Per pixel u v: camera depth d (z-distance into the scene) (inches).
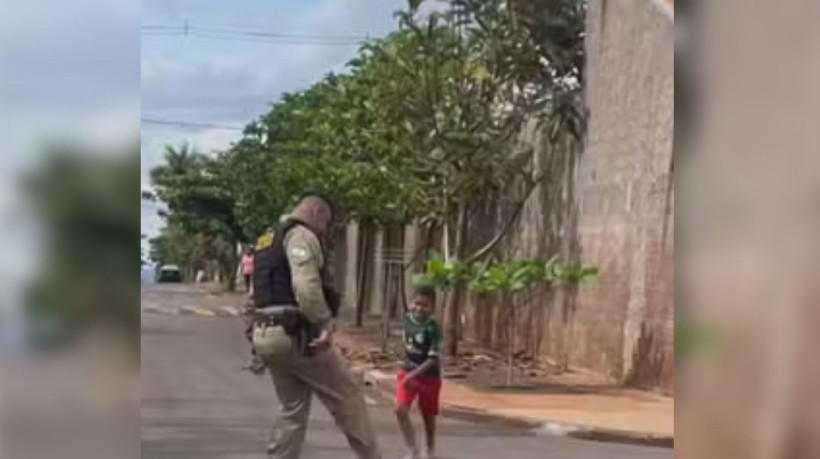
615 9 698.2
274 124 1681.8
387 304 928.3
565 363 764.0
